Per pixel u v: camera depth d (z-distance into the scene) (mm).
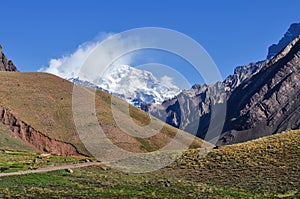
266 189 55969
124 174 63844
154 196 49562
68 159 85312
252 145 77938
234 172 65562
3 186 52438
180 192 53250
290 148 72188
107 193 49969
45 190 49812
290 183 57562
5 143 134750
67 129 152375
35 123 151750
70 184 55562
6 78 184500
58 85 191125
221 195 52344
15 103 162250
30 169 68562
